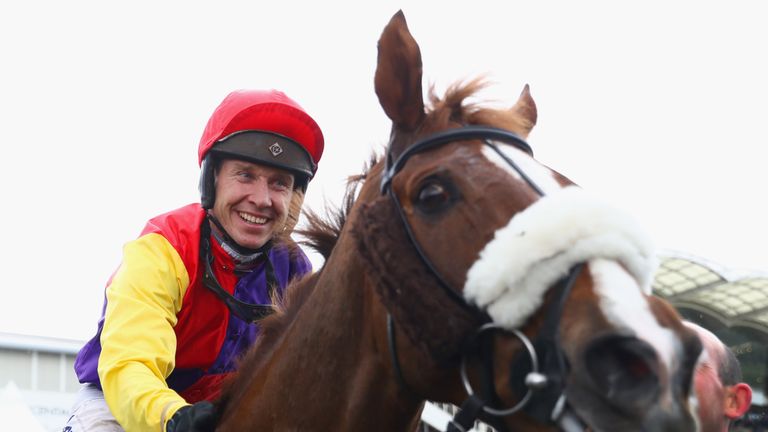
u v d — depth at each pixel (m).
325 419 1.62
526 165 1.40
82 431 2.04
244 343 2.17
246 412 1.77
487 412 1.36
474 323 1.35
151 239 2.03
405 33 1.54
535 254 1.25
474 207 1.37
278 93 2.13
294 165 2.11
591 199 1.28
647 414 1.12
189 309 2.06
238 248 2.12
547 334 1.25
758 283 5.78
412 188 1.43
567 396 1.20
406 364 1.46
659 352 1.13
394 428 1.58
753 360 6.41
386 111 1.55
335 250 1.69
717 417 1.84
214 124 2.10
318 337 1.64
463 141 1.47
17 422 4.34
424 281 1.39
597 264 1.24
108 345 1.85
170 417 1.68
